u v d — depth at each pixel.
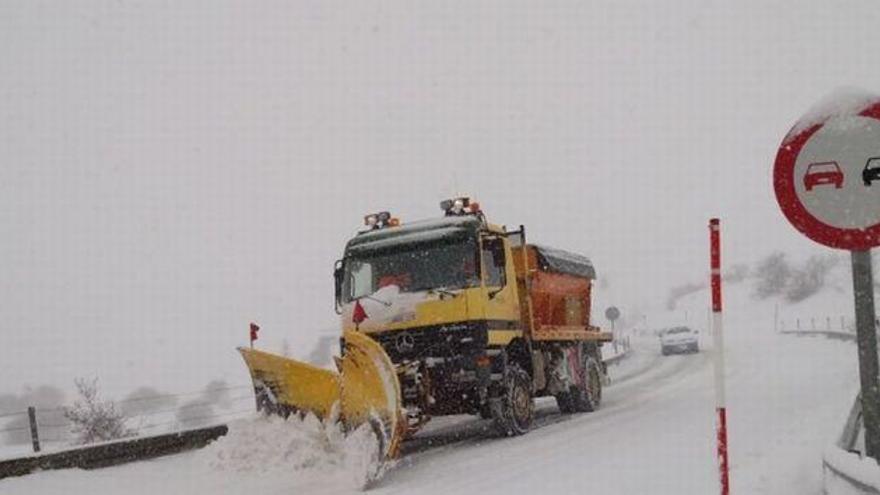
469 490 7.90
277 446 9.45
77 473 9.64
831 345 27.66
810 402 12.02
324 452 9.28
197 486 8.90
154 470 9.85
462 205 12.02
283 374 9.90
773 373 18.64
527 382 12.41
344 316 11.80
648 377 22.72
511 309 12.14
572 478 7.96
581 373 15.02
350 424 9.27
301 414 9.84
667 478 7.52
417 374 10.62
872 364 4.30
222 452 9.58
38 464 9.47
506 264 12.26
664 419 11.99
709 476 7.42
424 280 11.37
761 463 7.44
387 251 11.71
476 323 10.94
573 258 15.77
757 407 12.18
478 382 10.84
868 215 4.21
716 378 5.36
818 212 4.31
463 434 12.76
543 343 13.70
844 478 4.29
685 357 31.05
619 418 13.02
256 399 10.13
